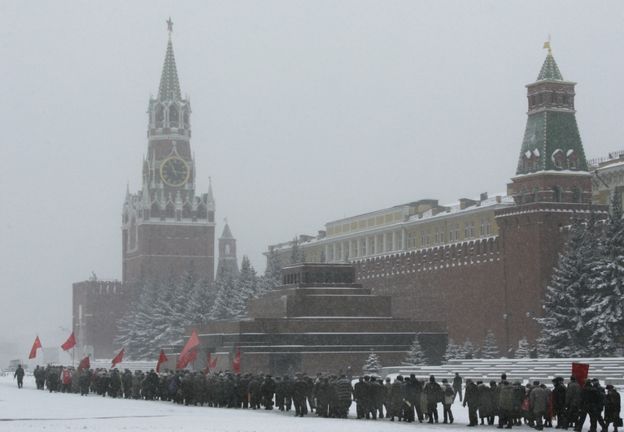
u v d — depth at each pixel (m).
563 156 168.38
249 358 151.62
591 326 138.12
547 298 149.00
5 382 173.50
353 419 73.44
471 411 66.62
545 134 168.50
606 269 138.50
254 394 86.50
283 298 160.62
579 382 62.66
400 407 70.56
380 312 161.50
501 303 177.38
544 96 168.88
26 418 72.62
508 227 174.12
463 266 191.62
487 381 105.19
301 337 154.75
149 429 61.31
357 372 155.12
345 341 156.12
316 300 159.38
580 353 137.50
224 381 89.06
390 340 157.88
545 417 64.12
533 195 168.88
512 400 64.12
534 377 106.06
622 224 141.12
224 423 67.25
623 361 105.38
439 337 159.75
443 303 198.62
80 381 117.38
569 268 143.38
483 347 169.62
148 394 103.12
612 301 137.25
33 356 141.25
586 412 60.22
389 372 131.75
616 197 144.75
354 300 160.50
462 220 195.62
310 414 79.44
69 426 64.06
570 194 167.88
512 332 173.00
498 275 179.12
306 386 77.88
